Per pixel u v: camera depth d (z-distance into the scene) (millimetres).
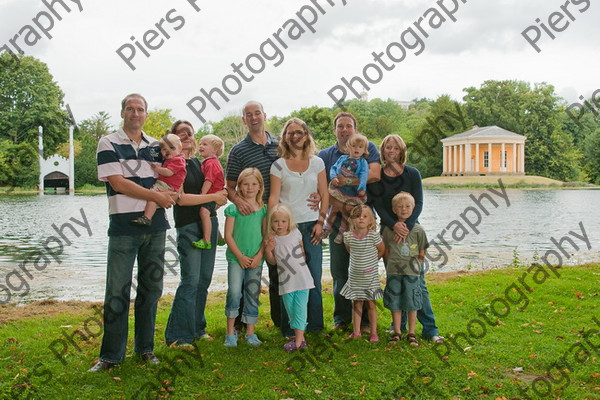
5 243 14789
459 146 62969
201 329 5660
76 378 4383
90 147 55812
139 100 4613
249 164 5613
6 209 28297
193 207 5273
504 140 60156
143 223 4535
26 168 49719
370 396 4055
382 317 6336
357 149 5664
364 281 5375
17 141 50625
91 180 53719
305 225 5547
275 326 5996
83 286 8883
